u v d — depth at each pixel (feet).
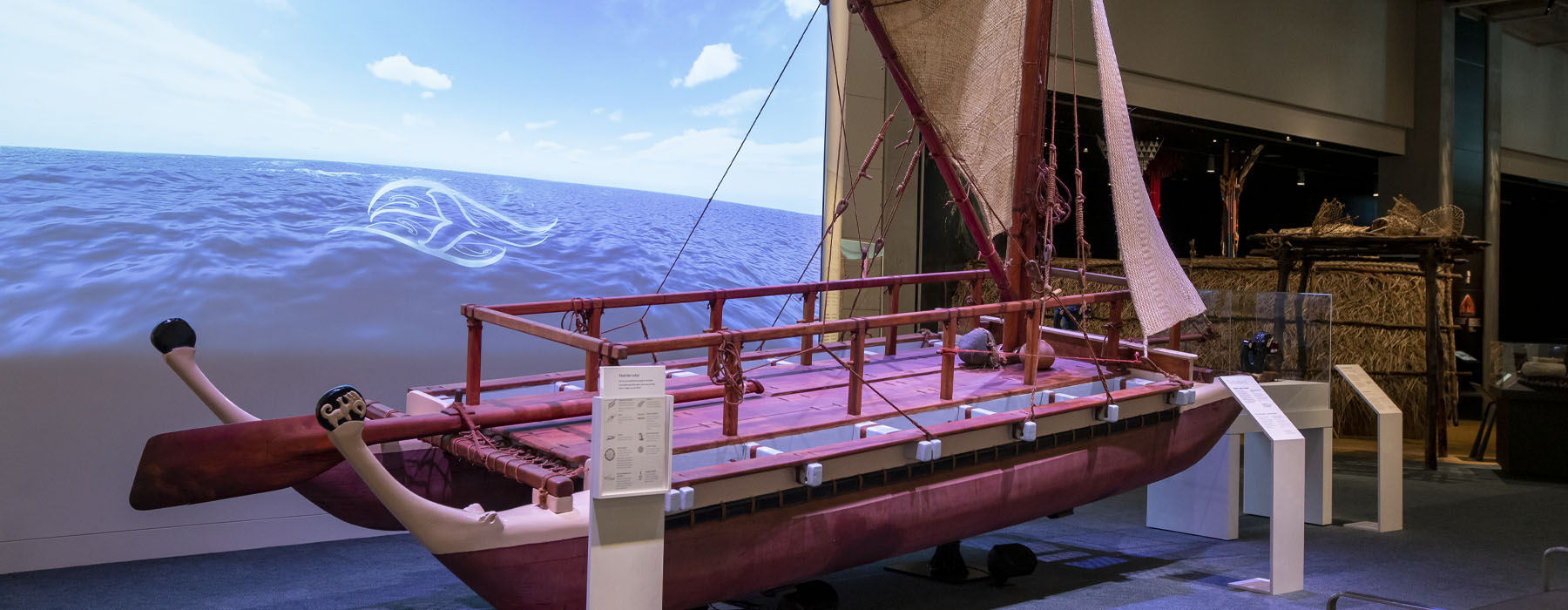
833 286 15.60
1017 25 14.14
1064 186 14.88
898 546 11.22
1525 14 39.91
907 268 24.68
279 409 15.60
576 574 9.31
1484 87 40.91
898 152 24.14
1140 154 34.96
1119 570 14.56
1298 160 39.86
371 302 16.55
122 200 15.10
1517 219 57.06
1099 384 14.47
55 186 14.69
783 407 12.10
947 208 26.04
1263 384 17.43
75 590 13.12
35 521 14.14
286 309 15.83
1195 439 14.52
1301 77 34.22
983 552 15.66
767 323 21.27
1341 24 35.65
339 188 16.67
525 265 18.15
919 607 12.48
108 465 14.62
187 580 13.74
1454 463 25.96
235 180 15.88
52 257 14.56
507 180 18.22
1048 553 15.66
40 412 14.19
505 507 12.32
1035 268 13.60
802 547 10.31
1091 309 30.63
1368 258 32.24
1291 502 13.33
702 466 10.53
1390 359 30.50
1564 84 48.21
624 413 8.41
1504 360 24.82
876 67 23.38
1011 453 12.10
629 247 19.45
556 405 10.80
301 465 9.34
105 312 14.74
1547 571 11.37
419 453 11.74
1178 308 13.93
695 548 9.55
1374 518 18.67
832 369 14.99
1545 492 21.72
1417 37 38.81
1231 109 32.22
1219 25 31.45
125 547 14.74
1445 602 12.94
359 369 16.28
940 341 17.89
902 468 11.03
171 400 15.07
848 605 12.55
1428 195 38.60
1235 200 36.09
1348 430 30.73
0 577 13.71
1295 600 12.98
